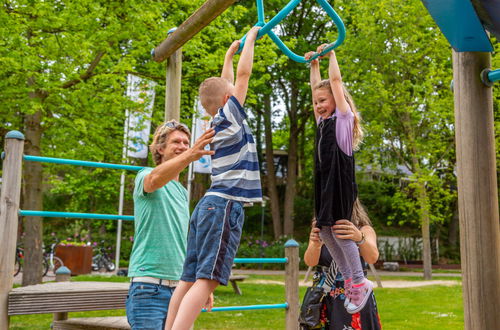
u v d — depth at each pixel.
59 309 3.26
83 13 8.05
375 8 14.36
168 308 2.48
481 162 2.16
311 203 26.75
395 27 14.23
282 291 10.53
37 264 9.66
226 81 2.64
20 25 7.49
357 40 14.92
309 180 27.75
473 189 2.15
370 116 14.93
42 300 3.22
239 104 2.43
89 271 14.42
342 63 15.29
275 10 18.50
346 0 16.17
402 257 22.77
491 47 2.17
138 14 8.03
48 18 7.69
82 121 8.32
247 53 2.47
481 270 2.10
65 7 8.12
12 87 8.55
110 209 21.28
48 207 23.81
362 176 20.36
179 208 2.91
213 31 9.14
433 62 13.66
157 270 2.70
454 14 1.94
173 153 2.88
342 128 2.24
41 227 9.86
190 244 2.43
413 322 6.61
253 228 26.95
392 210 25.44
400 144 15.83
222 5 3.04
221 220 2.29
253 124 24.47
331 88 2.32
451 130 14.55
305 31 20.39
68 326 3.69
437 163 14.89
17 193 3.34
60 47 7.81
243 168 2.39
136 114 9.70
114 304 3.49
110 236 21.53
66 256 14.17
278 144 32.56
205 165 14.25
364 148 15.30
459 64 2.24
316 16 20.27
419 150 14.77
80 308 3.34
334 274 2.55
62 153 9.67
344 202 2.24
